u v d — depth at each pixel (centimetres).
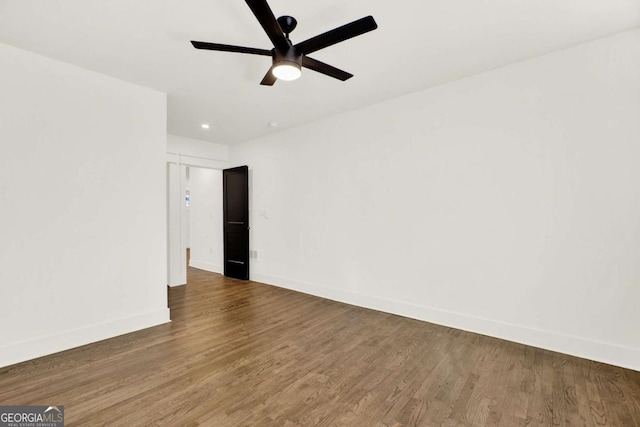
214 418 170
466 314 296
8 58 230
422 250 324
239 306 374
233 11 194
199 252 641
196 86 307
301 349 256
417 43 233
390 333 290
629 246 222
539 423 167
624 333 224
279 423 166
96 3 185
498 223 277
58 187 252
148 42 229
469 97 291
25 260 236
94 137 273
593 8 193
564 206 246
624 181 223
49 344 245
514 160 268
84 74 268
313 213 428
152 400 186
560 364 229
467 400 187
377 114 358
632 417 171
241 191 523
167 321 320
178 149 492
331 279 408
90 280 269
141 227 303
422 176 323
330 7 191
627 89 222
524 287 265
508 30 217
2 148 227
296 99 344
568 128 244
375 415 173
